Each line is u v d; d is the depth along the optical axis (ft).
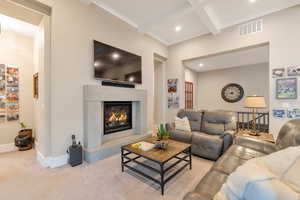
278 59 9.25
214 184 3.92
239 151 6.25
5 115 9.77
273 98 9.37
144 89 12.94
